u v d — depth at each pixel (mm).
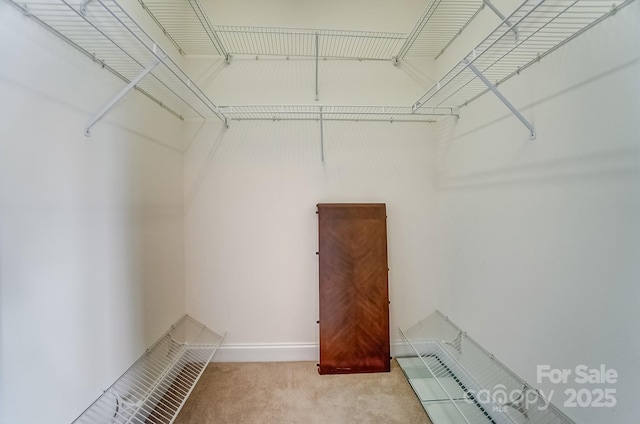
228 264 2262
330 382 2010
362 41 2238
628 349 912
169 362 1909
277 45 2215
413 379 2018
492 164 1613
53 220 1053
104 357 1323
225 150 2246
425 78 2297
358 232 2229
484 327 1703
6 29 880
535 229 1298
